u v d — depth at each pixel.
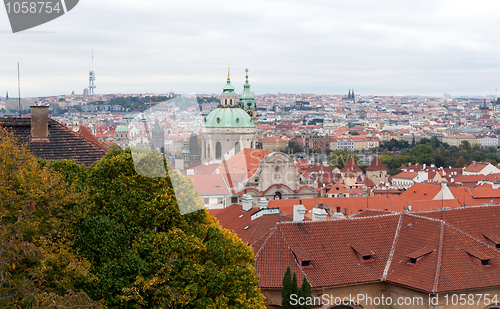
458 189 190.75
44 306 39.22
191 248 51.75
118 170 53.41
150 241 51.19
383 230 74.25
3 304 38.62
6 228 39.75
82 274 46.22
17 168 53.59
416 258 68.44
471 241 71.00
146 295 50.16
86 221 49.91
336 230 72.62
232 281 53.62
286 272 61.91
